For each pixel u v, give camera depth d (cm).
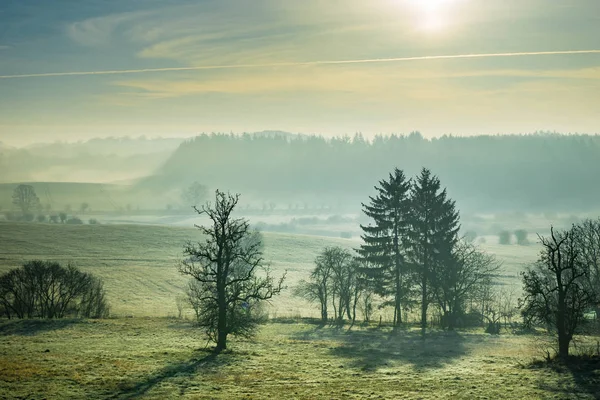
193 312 7819
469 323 6988
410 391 3186
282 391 3206
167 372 3675
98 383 3303
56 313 7031
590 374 3356
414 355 4734
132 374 3584
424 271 6781
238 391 3203
